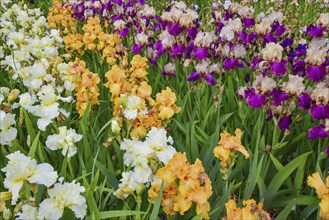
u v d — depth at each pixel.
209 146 4.20
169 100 4.05
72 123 5.02
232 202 2.56
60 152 4.06
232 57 5.38
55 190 2.69
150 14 7.05
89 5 8.62
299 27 8.67
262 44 5.84
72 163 4.02
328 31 5.67
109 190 3.33
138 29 7.11
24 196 2.81
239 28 5.65
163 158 2.98
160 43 6.36
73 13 9.39
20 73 5.09
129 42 7.48
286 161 4.86
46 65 5.36
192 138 4.17
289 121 4.15
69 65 4.95
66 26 8.98
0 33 7.45
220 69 5.26
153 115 4.07
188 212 3.34
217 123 4.64
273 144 4.28
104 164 3.99
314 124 4.79
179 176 2.64
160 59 6.58
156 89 6.13
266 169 4.09
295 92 4.03
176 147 4.46
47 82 4.70
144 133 3.92
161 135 3.06
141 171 3.01
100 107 5.59
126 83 4.42
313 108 3.98
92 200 2.98
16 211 2.76
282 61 4.47
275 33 6.05
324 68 4.53
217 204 3.29
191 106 5.45
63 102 5.02
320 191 2.85
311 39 5.90
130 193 3.07
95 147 4.22
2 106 3.88
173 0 10.66
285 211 3.16
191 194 2.65
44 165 2.77
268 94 4.16
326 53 4.66
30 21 8.12
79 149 4.06
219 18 6.52
